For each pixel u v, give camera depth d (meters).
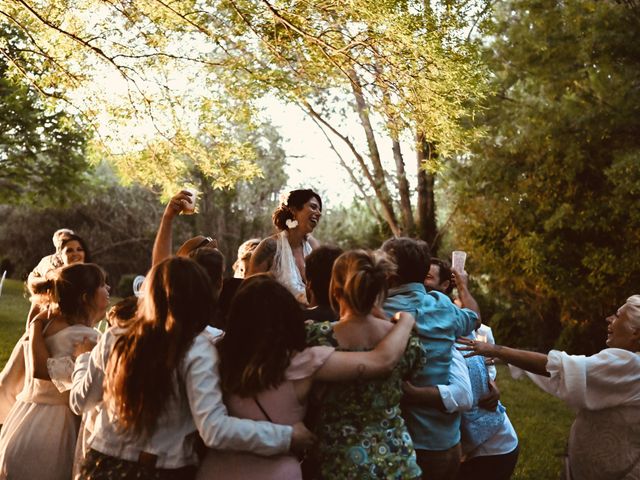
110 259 29.34
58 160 18.23
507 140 14.88
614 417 3.50
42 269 4.95
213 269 3.52
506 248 16.19
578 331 15.50
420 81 7.33
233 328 2.85
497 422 4.13
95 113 8.55
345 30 7.45
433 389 3.45
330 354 2.86
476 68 7.77
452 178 15.89
